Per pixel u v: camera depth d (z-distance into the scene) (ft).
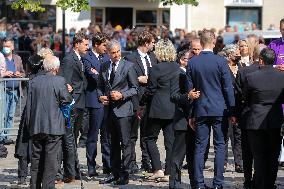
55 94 69.21
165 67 75.92
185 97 69.97
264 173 68.33
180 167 72.43
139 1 213.46
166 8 214.48
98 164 90.63
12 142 105.70
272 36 172.24
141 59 82.28
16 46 173.99
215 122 69.87
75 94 79.87
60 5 118.73
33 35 183.21
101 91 77.00
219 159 70.08
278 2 215.72
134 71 76.23
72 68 79.71
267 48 68.08
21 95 102.78
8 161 92.63
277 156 68.80
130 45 166.30
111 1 213.05
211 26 216.13
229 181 78.64
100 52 81.97
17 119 104.06
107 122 76.18
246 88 68.18
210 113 69.10
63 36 149.18
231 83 69.72
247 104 69.92
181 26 215.72
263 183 68.39
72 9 119.44
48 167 69.46
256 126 67.26
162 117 76.07
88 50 82.58
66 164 77.36
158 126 77.25
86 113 101.09
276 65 73.51
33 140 69.92
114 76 75.66
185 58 77.51
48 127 68.74
